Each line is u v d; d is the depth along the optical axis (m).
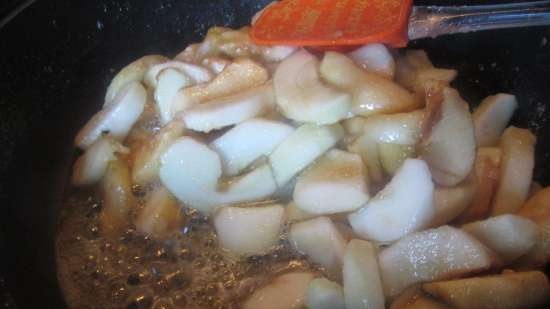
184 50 0.40
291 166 0.31
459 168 0.28
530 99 0.34
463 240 0.26
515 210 0.30
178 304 0.29
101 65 0.39
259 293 0.28
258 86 0.33
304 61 0.32
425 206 0.27
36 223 0.31
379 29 0.32
